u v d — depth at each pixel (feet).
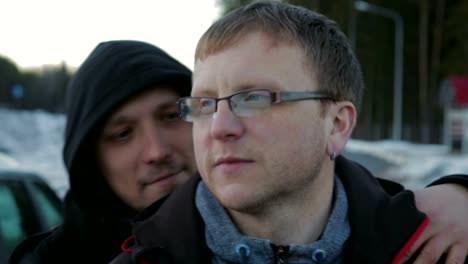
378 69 144.36
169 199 4.97
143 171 6.34
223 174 4.37
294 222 4.59
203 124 4.53
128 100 6.26
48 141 95.40
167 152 6.30
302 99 4.44
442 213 5.06
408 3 143.23
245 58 4.41
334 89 4.65
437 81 137.90
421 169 64.13
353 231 4.67
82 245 6.49
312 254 4.46
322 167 4.66
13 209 11.18
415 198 5.25
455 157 75.77
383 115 146.72
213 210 4.65
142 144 6.34
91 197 6.55
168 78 6.25
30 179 12.25
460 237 4.89
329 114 4.66
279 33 4.47
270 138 4.33
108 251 6.42
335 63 4.69
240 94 4.37
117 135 6.36
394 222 4.68
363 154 76.54
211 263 4.60
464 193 5.31
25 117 106.42
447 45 136.36
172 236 4.69
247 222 4.59
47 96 149.89
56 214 12.71
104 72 6.29
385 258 4.58
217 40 4.51
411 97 144.46
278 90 4.37
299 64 4.48
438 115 136.56
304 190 4.53
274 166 4.33
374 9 112.88
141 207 6.46
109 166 6.46
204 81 4.54
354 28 135.33
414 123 143.84
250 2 4.76
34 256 6.55
